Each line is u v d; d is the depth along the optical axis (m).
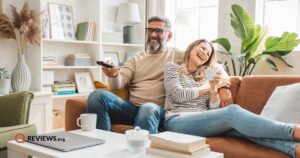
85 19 4.09
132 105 2.28
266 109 1.95
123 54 4.57
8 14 3.41
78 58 3.86
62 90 3.71
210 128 1.85
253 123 1.63
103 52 4.24
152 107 1.98
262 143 1.64
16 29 3.42
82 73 4.01
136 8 4.25
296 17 3.49
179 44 4.57
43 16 3.51
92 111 2.04
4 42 3.40
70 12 3.89
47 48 3.79
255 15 3.61
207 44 2.30
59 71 3.90
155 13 4.51
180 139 1.29
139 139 1.34
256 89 2.15
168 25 2.54
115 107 2.13
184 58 2.32
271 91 2.08
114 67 2.30
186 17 3.98
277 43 3.17
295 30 3.51
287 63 3.29
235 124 1.71
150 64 2.48
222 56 3.84
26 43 3.51
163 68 2.43
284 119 1.80
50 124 3.23
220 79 2.15
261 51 3.38
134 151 1.34
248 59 3.37
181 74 2.24
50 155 1.28
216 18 4.20
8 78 3.14
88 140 1.48
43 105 3.17
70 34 3.87
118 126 2.13
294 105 1.81
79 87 3.89
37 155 1.34
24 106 2.09
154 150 1.30
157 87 2.38
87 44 4.12
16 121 2.06
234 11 3.33
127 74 2.48
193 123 1.91
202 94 2.17
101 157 1.26
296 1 3.48
